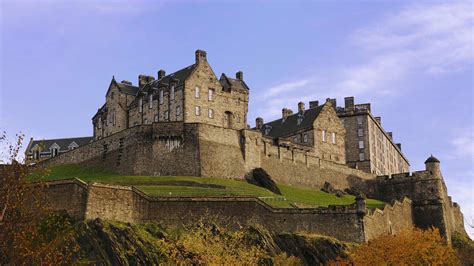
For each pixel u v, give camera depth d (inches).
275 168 5083.7
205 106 5305.1
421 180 5413.4
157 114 5438.0
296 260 3580.2
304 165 5305.1
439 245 3865.7
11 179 2282.2
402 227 4522.6
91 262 3326.8
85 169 4997.5
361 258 3486.7
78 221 3575.3
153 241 3548.2
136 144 4722.0
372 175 5703.7
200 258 3093.0
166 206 3806.6
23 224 2262.6
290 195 4697.3
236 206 3870.6
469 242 5324.8
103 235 3459.6
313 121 5989.2
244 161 4867.1
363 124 6599.4
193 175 4618.6
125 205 3732.8
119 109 5767.7
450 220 5472.4
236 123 5497.1
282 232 3878.0
